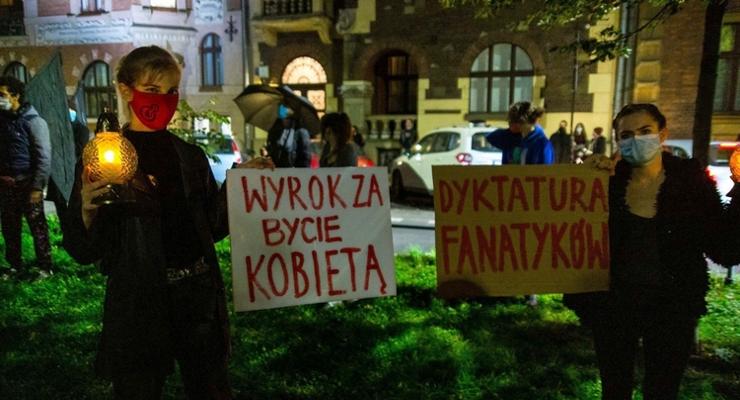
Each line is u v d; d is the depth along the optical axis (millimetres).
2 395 2977
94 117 20250
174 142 2061
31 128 4980
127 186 1788
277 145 6180
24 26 20734
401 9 16078
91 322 4102
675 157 2328
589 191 2623
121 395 1918
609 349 2363
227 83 18609
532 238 2668
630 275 2281
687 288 2207
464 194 2672
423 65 16172
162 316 1912
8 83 4832
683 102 12781
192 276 2006
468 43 15703
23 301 4539
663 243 2227
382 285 2740
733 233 2162
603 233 2611
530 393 3107
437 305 4621
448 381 3246
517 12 15133
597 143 12977
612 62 14609
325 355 3566
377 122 17219
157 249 1891
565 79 15047
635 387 3166
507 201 2668
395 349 3654
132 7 18719
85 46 19875
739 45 12711
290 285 2596
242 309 2514
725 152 8906
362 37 16516
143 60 1926
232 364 3426
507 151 4746
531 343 3840
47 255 5316
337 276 2674
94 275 5348
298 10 17188
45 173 5105
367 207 2727
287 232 2588
